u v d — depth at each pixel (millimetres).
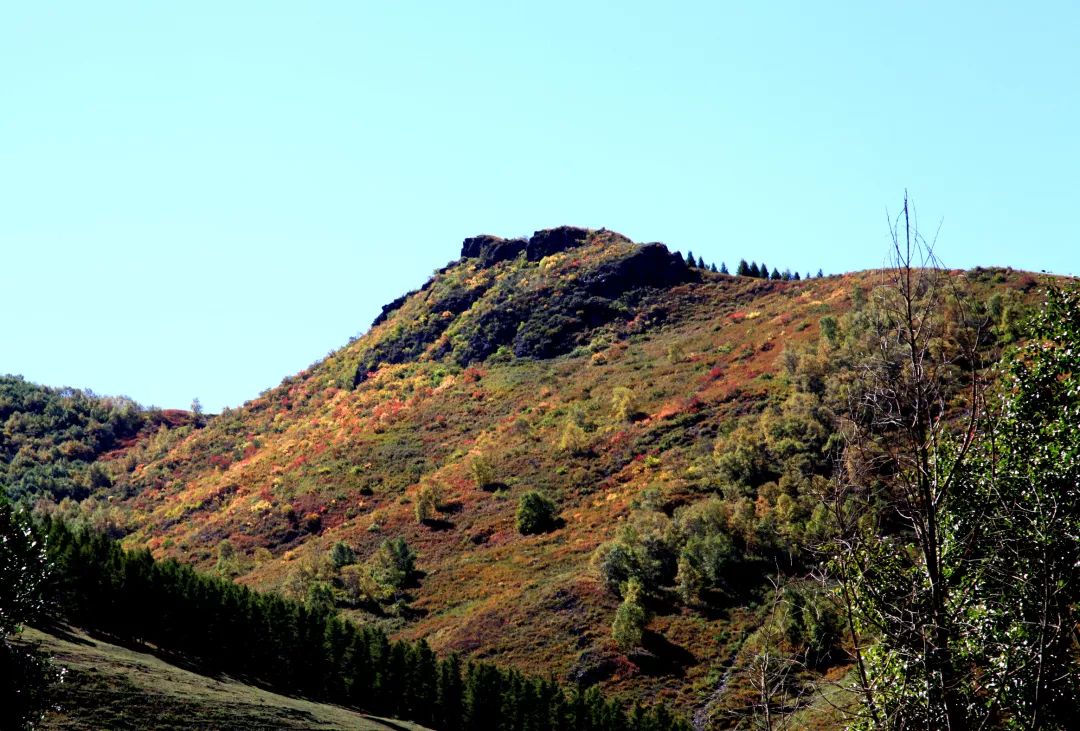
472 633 74125
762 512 74000
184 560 117812
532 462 113188
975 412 10875
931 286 10773
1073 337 14477
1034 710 10469
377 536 106438
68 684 43688
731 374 113938
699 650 63281
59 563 56812
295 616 64812
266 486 137750
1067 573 11508
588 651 66312
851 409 11016
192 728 43938
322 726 50188
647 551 75312
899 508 10820
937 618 10633
